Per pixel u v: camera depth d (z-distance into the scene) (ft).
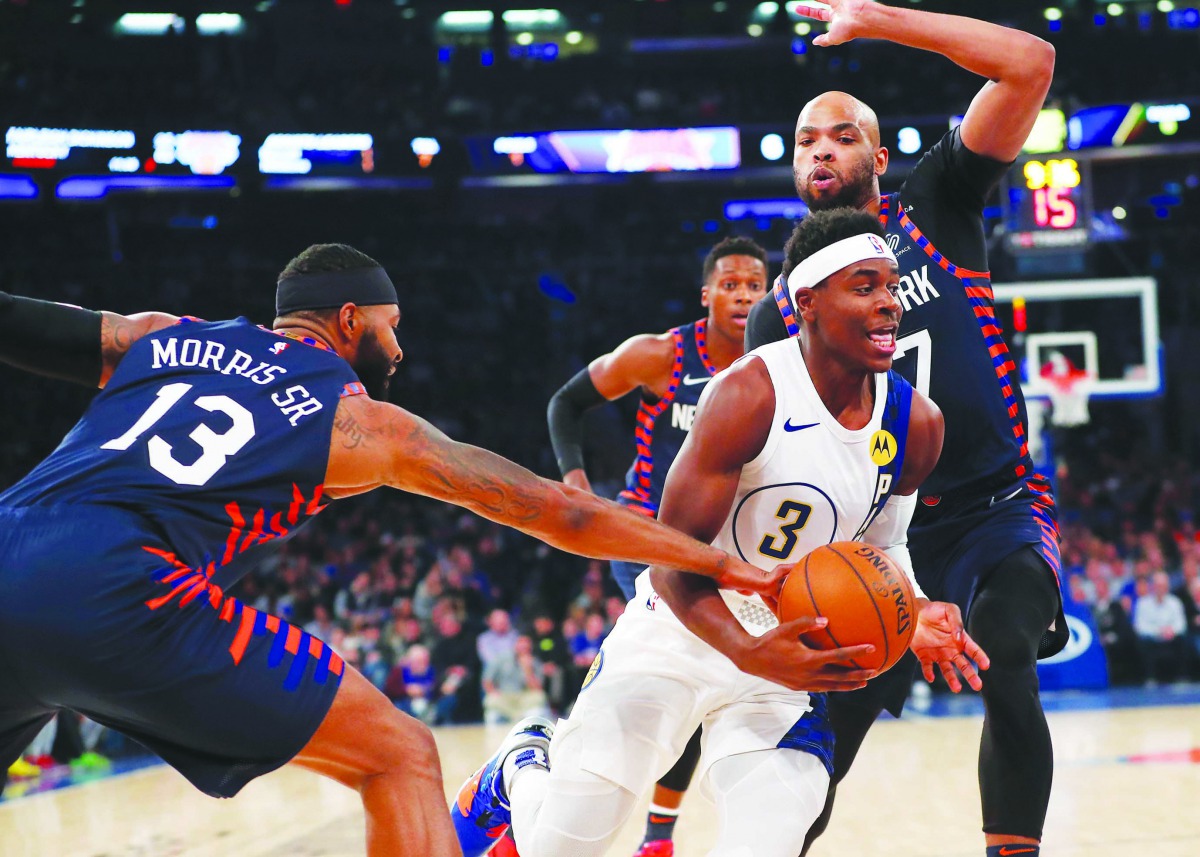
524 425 67.56
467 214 68.44
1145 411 67.00
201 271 65.92
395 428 8.14
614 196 68.54
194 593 7.68
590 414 65.62
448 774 25.13
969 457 10.78
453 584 42.93
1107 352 65.36
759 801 8.93
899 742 28.73
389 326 9.24
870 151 11.05
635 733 9.43
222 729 7.66
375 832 8.02
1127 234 64.34
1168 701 35.83
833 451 9.02
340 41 66.54
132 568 7.45
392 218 67.56
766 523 9.27
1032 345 46.14
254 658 7.75
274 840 18.13
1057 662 41.16
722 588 9.55
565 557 52.39
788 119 61.05
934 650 8.45
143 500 7.72
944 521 10.96
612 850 16.43
